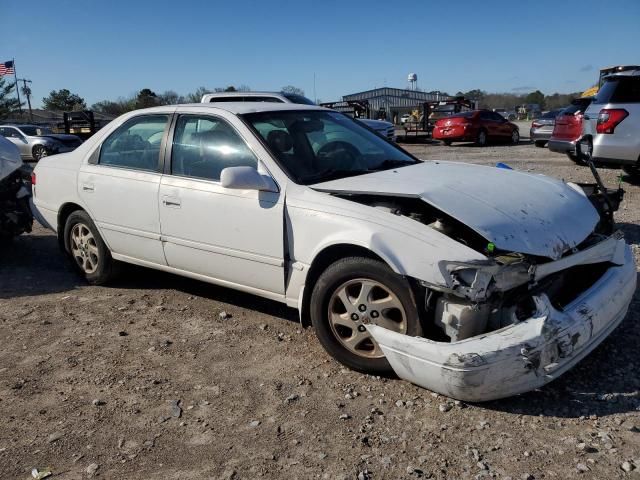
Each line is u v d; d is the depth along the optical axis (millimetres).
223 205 4039
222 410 3209
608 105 8695
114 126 5016
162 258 4594
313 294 3605
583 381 3352
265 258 3883
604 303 3299
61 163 5355
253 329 4277
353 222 3402
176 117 4535
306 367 3666
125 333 4270
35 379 3619
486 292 2969
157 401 3324
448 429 2951
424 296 3189
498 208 3316
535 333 2891
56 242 7121
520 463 2674
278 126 4250
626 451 2725
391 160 4453
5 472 2740
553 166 13156
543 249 3121
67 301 4984
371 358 3467
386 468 2680
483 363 2844
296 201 3691
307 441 2904
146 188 4543
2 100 49875
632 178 10492
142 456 2836
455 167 4227
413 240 3174
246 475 2672
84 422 3139
